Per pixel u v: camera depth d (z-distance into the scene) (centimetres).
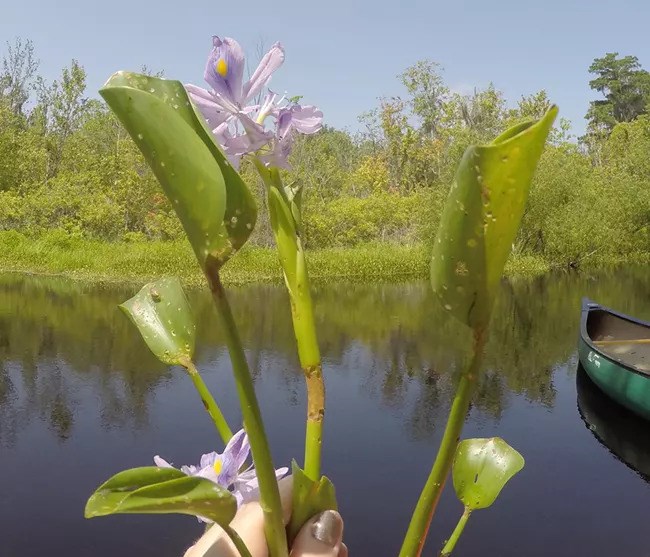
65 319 850
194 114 50
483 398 553
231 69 57
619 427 484
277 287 1172
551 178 1584
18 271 1331
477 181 46
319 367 61
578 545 316
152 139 46
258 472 53
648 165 1878
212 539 61
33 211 1675
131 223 1778
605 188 1769
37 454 421
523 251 1614
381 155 2522
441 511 355
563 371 636
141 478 48
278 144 58
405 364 653
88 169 1927
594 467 413
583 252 1583
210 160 46
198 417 489
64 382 578
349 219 1820
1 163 1911
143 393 547
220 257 48
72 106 2152
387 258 1478
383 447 435
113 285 1159
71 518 338
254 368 621
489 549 316
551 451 440
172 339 70
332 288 1210
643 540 321
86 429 466
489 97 2197
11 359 655
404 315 920
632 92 4228
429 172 2364
